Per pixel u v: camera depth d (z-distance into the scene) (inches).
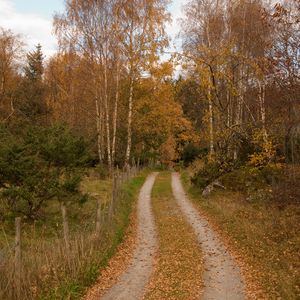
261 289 402.6
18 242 380.8
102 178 1178.0
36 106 1658.5
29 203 600.4
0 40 1551.4
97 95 1336.1
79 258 446.9
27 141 643.5
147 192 1141.7
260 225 641.0
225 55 936.3
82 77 1320.1
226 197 916.0
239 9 1114.7
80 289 402.3
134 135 1694.1
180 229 690.2
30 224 593.9
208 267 484.4
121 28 1210.6
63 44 1234.6
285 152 881.5
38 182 605.9
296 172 828.0
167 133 1948.8
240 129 978.7
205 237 634.8
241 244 571.2
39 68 2178.9
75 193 644.1
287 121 748.0
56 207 690.2
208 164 1051.9
